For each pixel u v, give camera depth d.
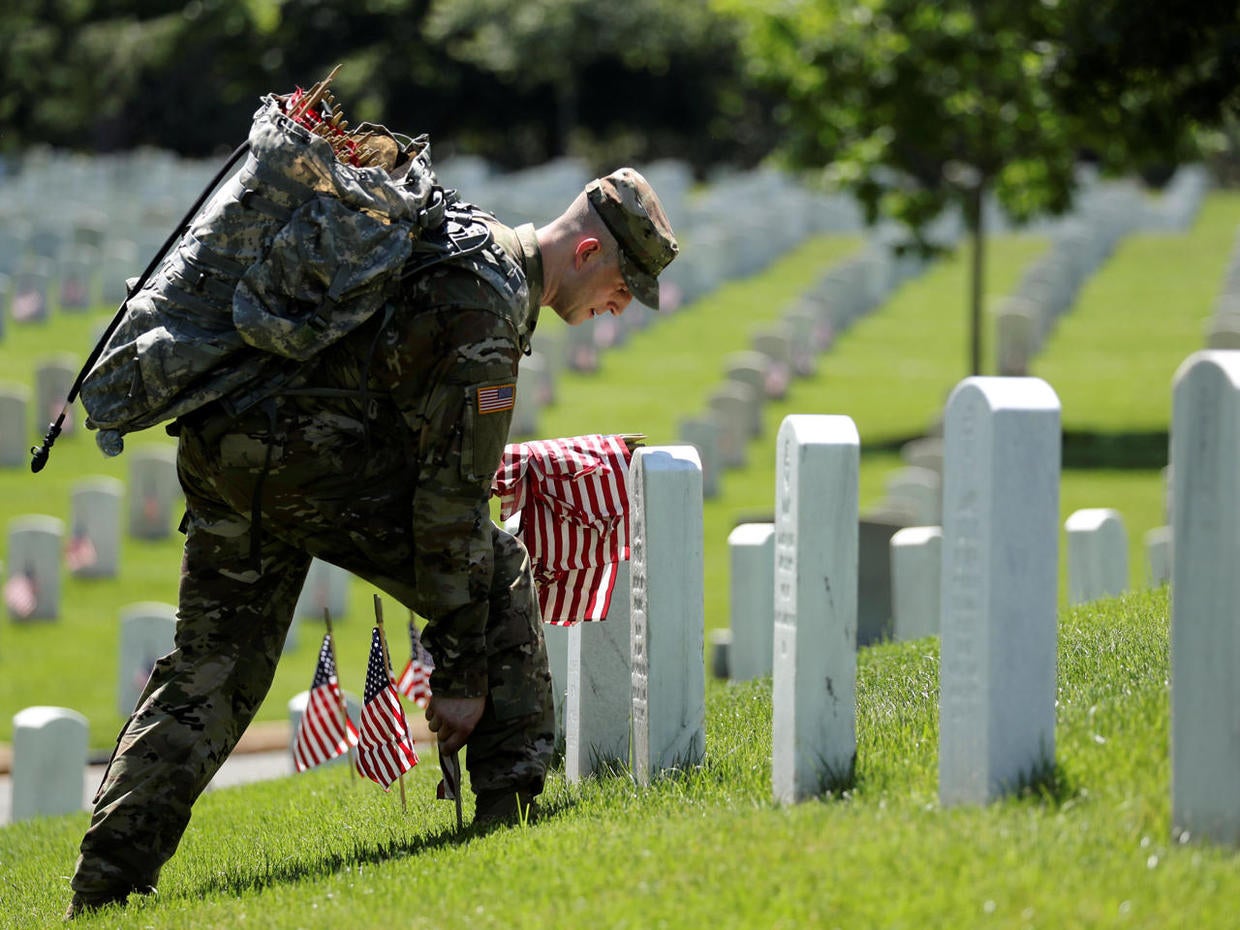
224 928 13.05
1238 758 10.88
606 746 17.45
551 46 148.88
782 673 13.60
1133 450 69.12
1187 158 62.69
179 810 15.24
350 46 153.62
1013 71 60.25
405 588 14.95
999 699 12.02
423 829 16.67
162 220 97.50
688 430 61.72
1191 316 99.94
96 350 14.73
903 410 77.00
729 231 112.25
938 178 68.81
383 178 13.80
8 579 47.38
